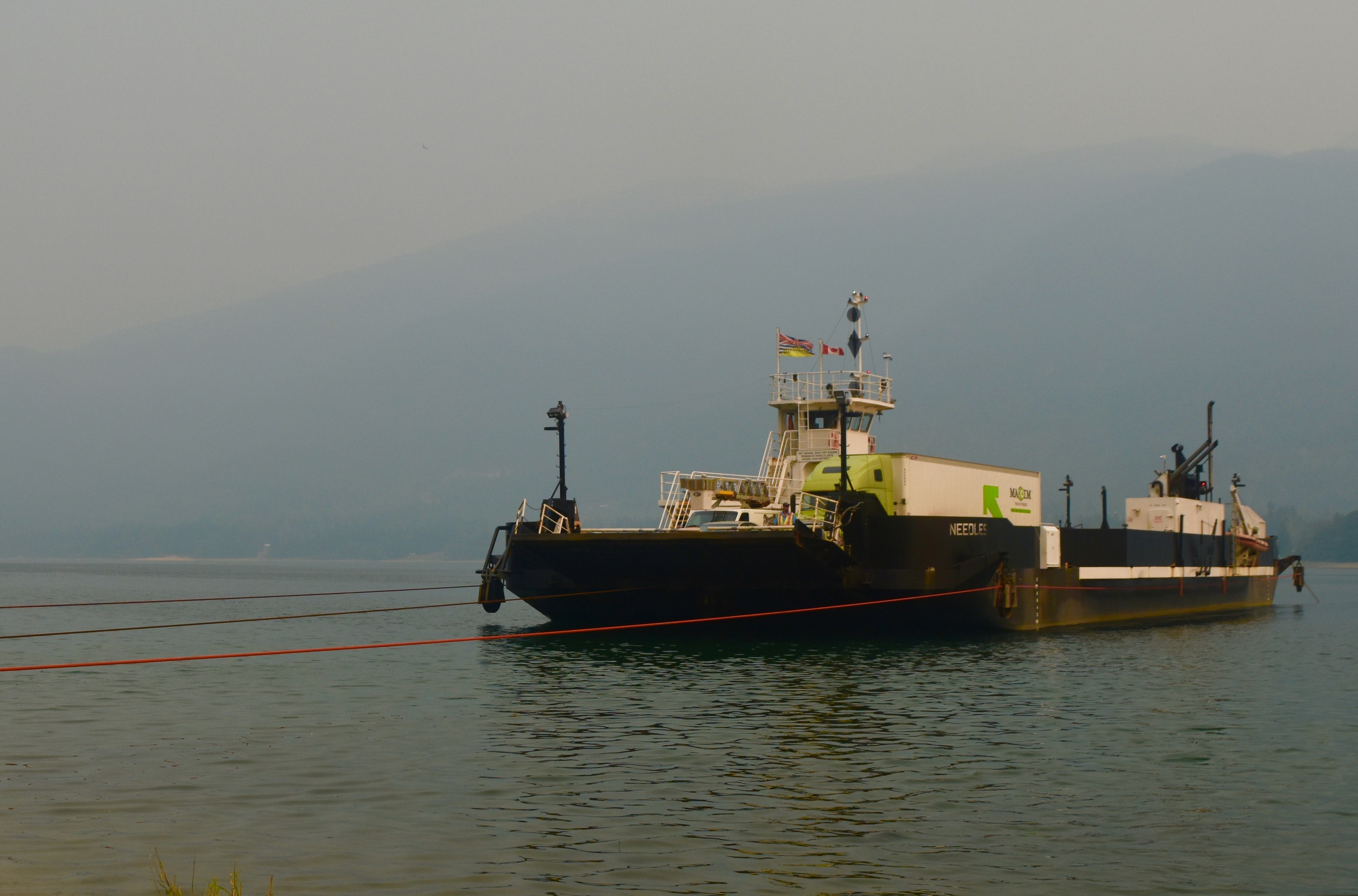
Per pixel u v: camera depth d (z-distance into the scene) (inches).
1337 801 891.4
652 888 673.6
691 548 1957.4
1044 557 2357.3
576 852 740.0
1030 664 1809.8
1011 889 679.1
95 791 904.3
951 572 2038.6
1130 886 685.9
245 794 893.8
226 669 1775.3
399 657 1940.2
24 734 1176.2
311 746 1096.2
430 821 814.5
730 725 1212.5
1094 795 905.5
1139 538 2743.6
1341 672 1787.6
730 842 765.3
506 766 997.8
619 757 1037.8
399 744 1108.5
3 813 832.9
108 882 677.3
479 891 665.6
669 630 2315.5
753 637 2209.6
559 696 1441.9
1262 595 3732.8
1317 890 683.4
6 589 5905.5
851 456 2095.2
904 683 1561.3
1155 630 2571.4
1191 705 1402.6
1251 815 847.1
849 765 1007.6
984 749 1092.5
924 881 690.2
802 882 687.1
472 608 3833.7
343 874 695.7
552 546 2071.9
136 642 2411.4
